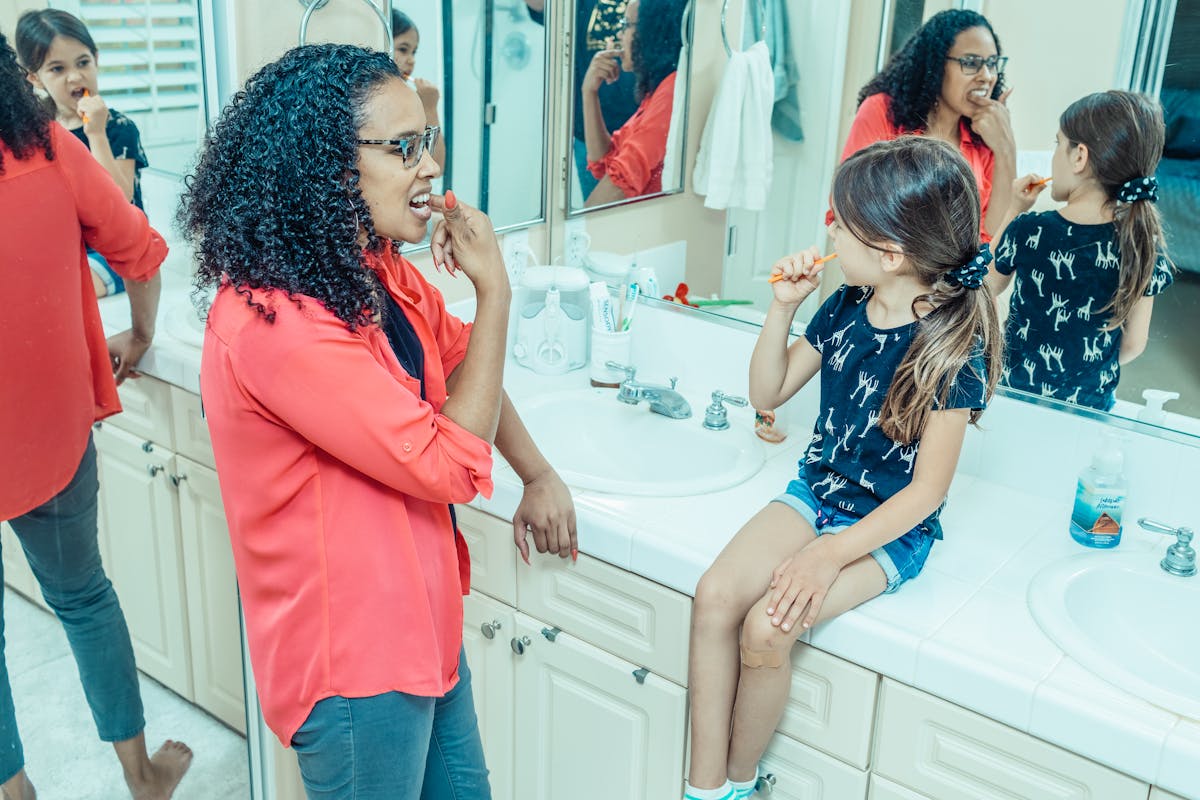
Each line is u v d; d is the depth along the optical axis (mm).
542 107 2172
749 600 1504
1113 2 1504
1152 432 1630
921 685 1398
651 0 1970
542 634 1782
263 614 1272
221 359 1158
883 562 1493
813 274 1615
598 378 2102
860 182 1449
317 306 1142
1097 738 1269
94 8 1402
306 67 1137
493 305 1274
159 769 1756
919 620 1441
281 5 1702
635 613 1658
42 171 1368
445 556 1326
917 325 1485
